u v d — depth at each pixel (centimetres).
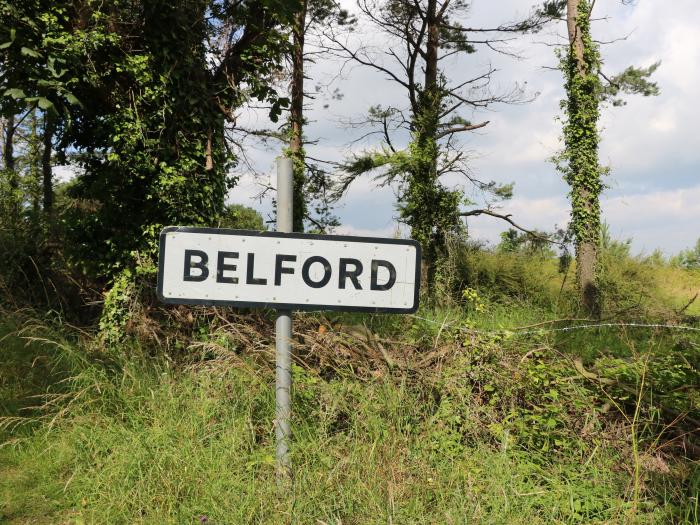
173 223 804
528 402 441
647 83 2014
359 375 458
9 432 453
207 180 847
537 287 1800
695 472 356
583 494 341
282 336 334
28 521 344
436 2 2253
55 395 486
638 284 1720
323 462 346
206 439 388
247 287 324
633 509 321
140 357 562
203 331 620
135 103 788
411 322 596
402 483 331
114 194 809
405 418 389
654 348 631
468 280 1820
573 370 493
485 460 367
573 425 417
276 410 355
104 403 450
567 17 1781
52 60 689
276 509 315
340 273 328
